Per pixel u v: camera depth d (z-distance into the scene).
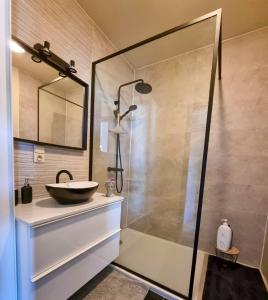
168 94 1.98
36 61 1.14
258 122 1.61
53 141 1.29
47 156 1.26
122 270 1.45
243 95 1.66
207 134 1.27
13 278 0.84
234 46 1.70
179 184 1.93
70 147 1.42
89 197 1.22
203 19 1.24
